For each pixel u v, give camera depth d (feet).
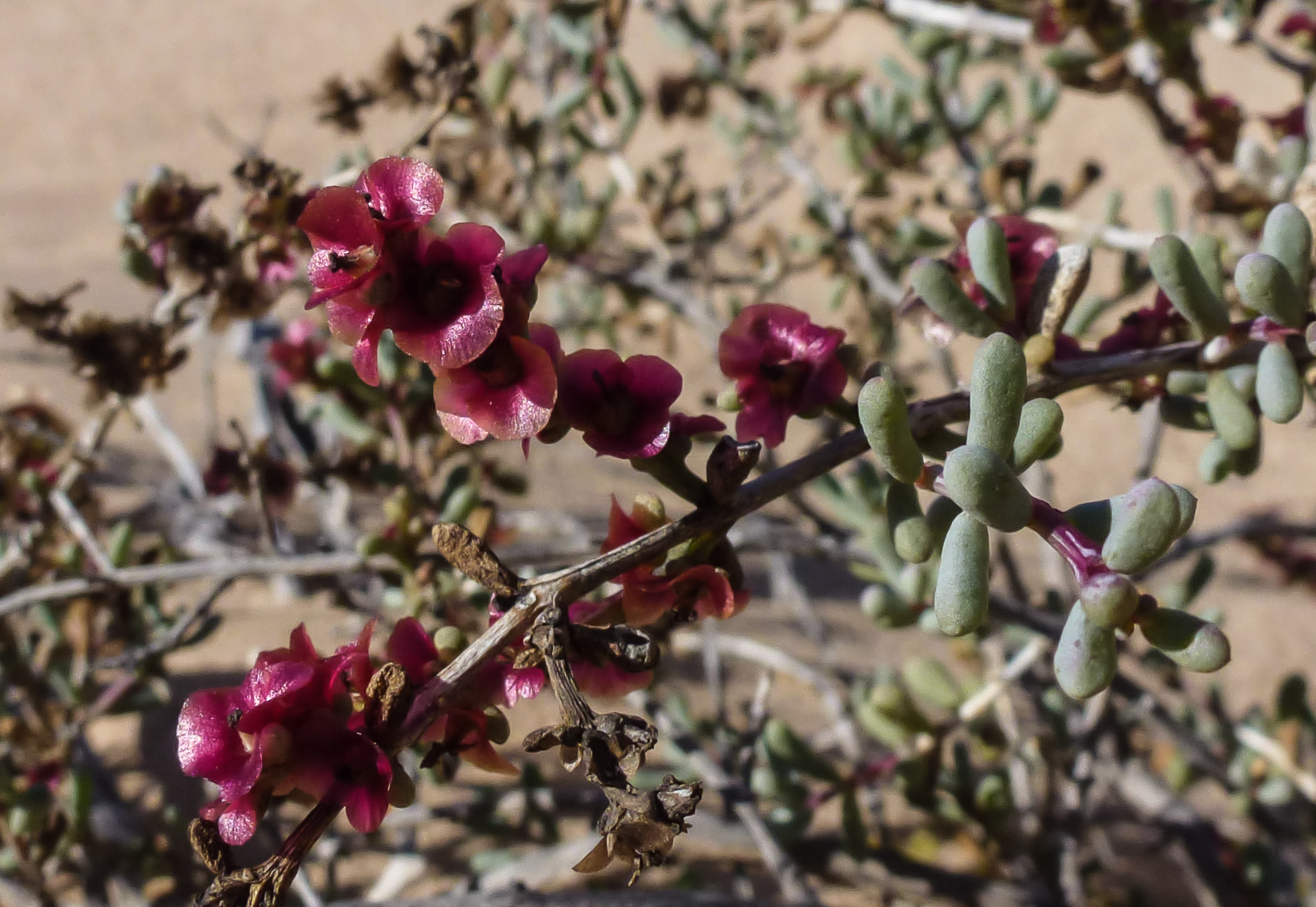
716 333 1.90
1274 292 0.77
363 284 0.69
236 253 1.08
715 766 1.30
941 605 0.71
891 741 1.38
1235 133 1.27
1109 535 0.70
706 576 0.75
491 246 0.69
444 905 0.95
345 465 1.33
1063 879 1.47
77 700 1.42
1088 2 1.23
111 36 8.48
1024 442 0.74
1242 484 4.04
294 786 0.69
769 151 2.57
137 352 1.12
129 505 2.51
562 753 0.70
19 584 1.39
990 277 0.82
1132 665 2.00
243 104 7.50
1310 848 1.70
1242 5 1.28
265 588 2.46
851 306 2.82
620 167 1.94
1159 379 0.87
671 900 0.96
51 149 7.07
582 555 1.17
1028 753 1.70
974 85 4.15
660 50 6.48
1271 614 3.28
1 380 3.25
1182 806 1.80
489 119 1.60
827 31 1.82
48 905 1.36
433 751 0.74
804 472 0.76
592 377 0.74
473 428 0.71
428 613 1.11
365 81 1.23
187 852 1.58
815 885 1.69
